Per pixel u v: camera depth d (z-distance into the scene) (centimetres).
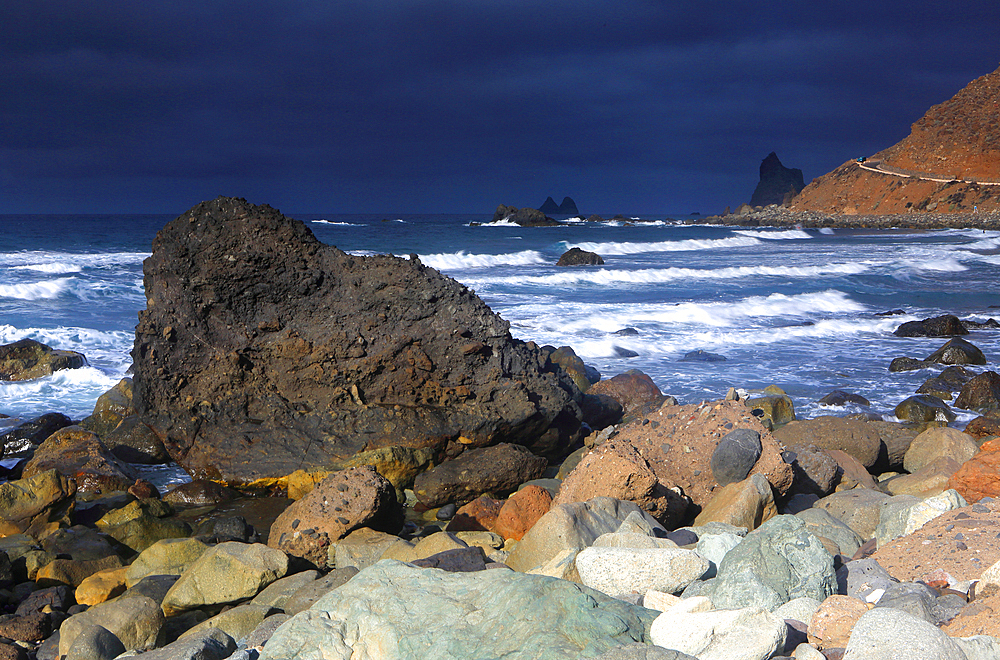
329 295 984
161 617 521
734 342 1664
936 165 9894
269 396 959
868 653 301
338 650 353
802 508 692
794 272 3070
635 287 2586
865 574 439
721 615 330
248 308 978
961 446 852
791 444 829
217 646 423
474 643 327
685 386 1298
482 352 977
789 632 353
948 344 1477
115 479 864
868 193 9906
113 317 1792
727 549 474
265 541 749
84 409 1159
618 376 1232
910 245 4878
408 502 862
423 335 966
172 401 959
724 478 709
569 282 2700
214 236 965
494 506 747
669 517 689
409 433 913
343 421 924
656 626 330
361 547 634
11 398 1199
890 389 1289
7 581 637
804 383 1325
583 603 334
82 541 710
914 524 532
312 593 532
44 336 1502
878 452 890
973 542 461
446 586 382
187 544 659
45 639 545
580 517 566
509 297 2284
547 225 8619
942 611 364
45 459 875
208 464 918
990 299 2366
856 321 1912
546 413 991
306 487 873
